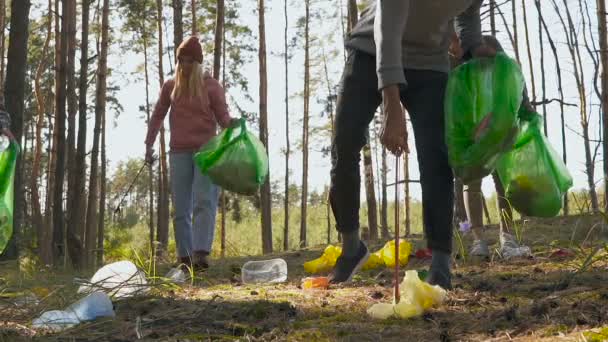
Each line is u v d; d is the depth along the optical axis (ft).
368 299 12.99
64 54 38.19
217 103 21.35
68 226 34.47
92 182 43.93
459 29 13.21
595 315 9.97
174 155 21.44
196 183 21.06
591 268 14.24
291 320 11.48
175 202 21.34
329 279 14.88
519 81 12.04
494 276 14.67
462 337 9.70
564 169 13.85
